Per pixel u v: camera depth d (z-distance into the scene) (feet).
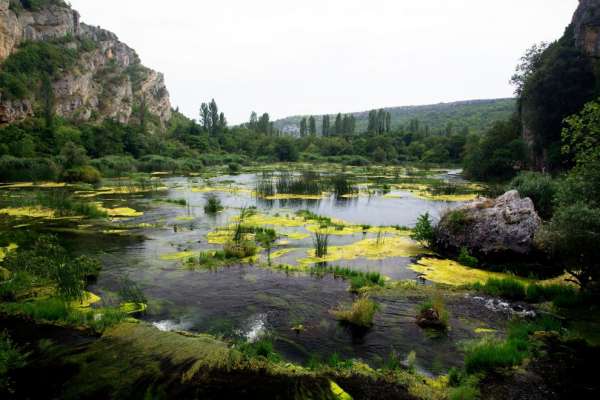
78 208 71.41
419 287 35.94
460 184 140.36
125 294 32.55
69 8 357.20
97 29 451.94
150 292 34.24
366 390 20.51
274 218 68.69
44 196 82.07
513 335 26.04
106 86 363.97
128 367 22.24
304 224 64.23
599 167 34.09
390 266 42.65
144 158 220.64
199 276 38.47
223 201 92.32
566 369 22.26
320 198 99.55
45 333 26.21
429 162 282.15
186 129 346.74
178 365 22.40
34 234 55.06
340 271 39.60
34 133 192.03
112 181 140.15
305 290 34.96
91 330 26.63
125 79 392.47
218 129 385.09
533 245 40.86
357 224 66.18
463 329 27.68
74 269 35.47
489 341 25.02
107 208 78.43
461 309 31.12
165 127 448.65
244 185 129.18
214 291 34.58
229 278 37.96
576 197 34.01
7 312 28.96
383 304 31.99
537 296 33.53
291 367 22.39
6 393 20.12
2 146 159.02
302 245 51.16
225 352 23.59
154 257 44.70
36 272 35.58
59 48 315.37
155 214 72.54
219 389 20.39
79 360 22.95
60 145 188.75
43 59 287.48
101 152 208.33
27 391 20.30
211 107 393.50
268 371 21.98
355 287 35.19
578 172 35.76
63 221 64.54
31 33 298.56
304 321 28.81
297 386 20.70
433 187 125.59
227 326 27.94
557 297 31.71
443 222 48.78
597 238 29.14
